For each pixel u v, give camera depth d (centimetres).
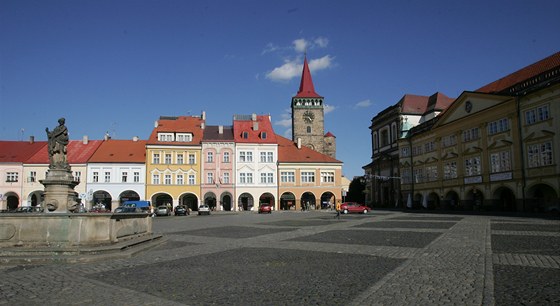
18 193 7575
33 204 7706
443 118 6212
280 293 885
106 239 1536
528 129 4612
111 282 1014
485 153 5297
